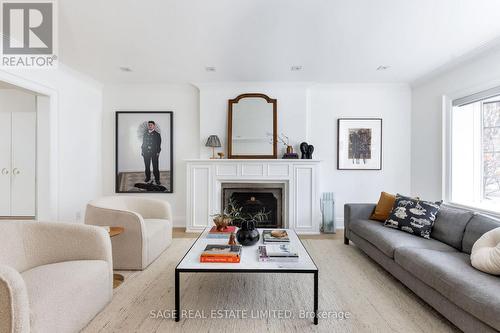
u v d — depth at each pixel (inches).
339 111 171.2
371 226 112.3
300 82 165.3
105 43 112.1
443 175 140.5
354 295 82.8
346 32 103.0
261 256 75.7
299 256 79.2
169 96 173.2
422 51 120.1
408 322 68.9
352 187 171.5
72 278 61.8
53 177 131.2
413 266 76.7
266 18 93.0
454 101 135.0
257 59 130.3
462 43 112.0
